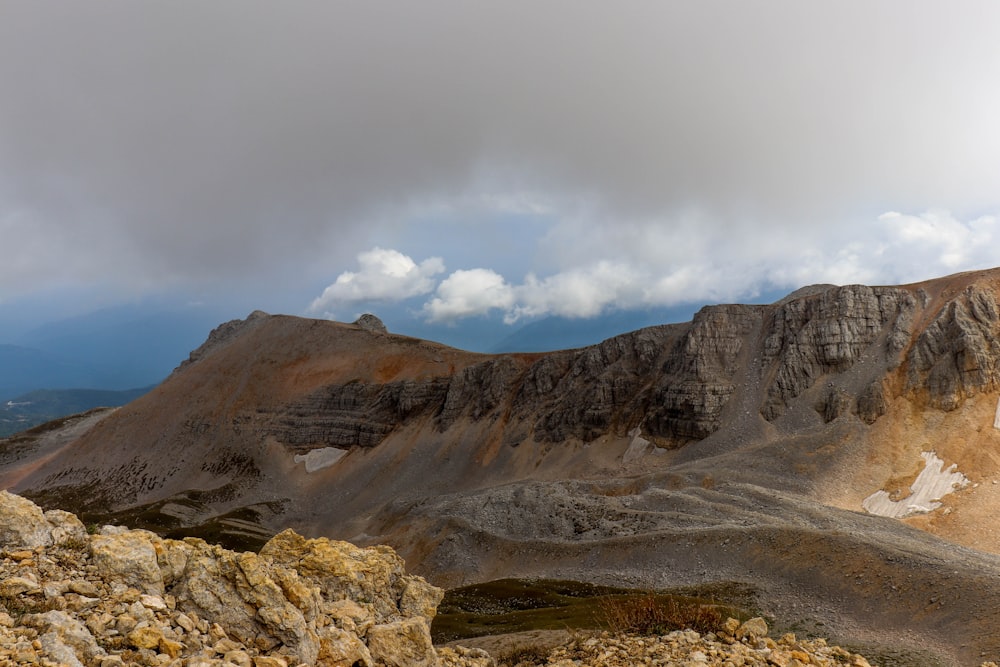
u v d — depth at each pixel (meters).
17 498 13.66
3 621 10.78
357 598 17.72
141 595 12.88
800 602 61.34
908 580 57.28
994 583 51.59
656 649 19.56
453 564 98.00
